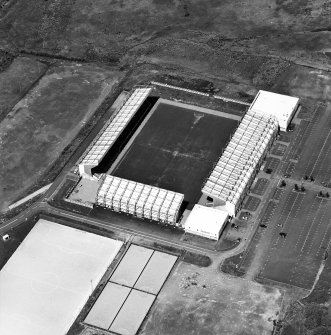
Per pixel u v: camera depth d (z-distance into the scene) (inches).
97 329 7672.2
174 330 7593.5
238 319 7647.6
